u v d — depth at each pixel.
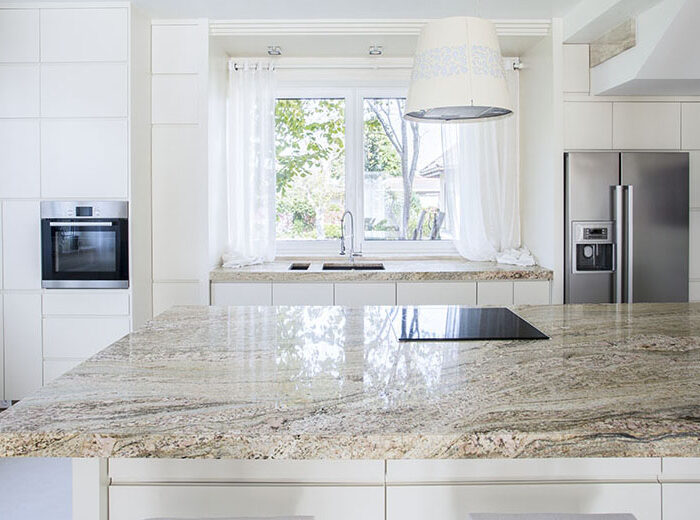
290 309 2.35
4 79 3.54
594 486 1.52
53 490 2.82
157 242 3.86
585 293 3.79
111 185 3.55
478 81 1.98
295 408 1.17
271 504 1.52
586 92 3.80
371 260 4.48
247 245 4.24
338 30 3.80
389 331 1.92
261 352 1.64
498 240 4.31
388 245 4.55
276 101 4.49
